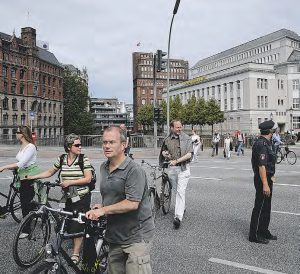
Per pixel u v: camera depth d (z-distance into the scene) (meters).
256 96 78.62
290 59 87.19
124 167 3.34
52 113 102.94
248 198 10.26
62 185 5.49
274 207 9.09
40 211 5.22
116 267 3.46
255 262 5.41
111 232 3.39
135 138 38.38
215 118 72.38
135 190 3.29
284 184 12.98
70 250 5.06
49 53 107.75
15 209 7.34
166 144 7.82
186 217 8.11
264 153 6.26
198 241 6.41
